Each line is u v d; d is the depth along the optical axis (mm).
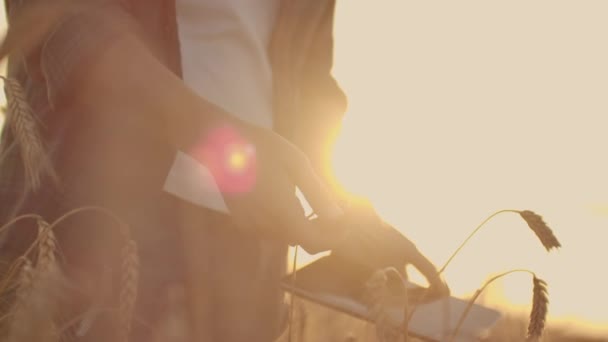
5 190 1555
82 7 1401
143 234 1571
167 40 1553
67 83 1408
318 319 1968
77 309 1474
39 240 1260
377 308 1307
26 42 1376
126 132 1516
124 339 1306
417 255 1666
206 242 1635
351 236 1634
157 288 1588
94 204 1525
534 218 1440
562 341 2994
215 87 1669
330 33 1866
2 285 1325
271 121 1762
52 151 1522
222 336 1663
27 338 1159
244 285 1693
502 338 1926
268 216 1333
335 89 1891
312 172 1352
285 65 1754
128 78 1370
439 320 1515
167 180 1606
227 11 1671
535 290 1412
